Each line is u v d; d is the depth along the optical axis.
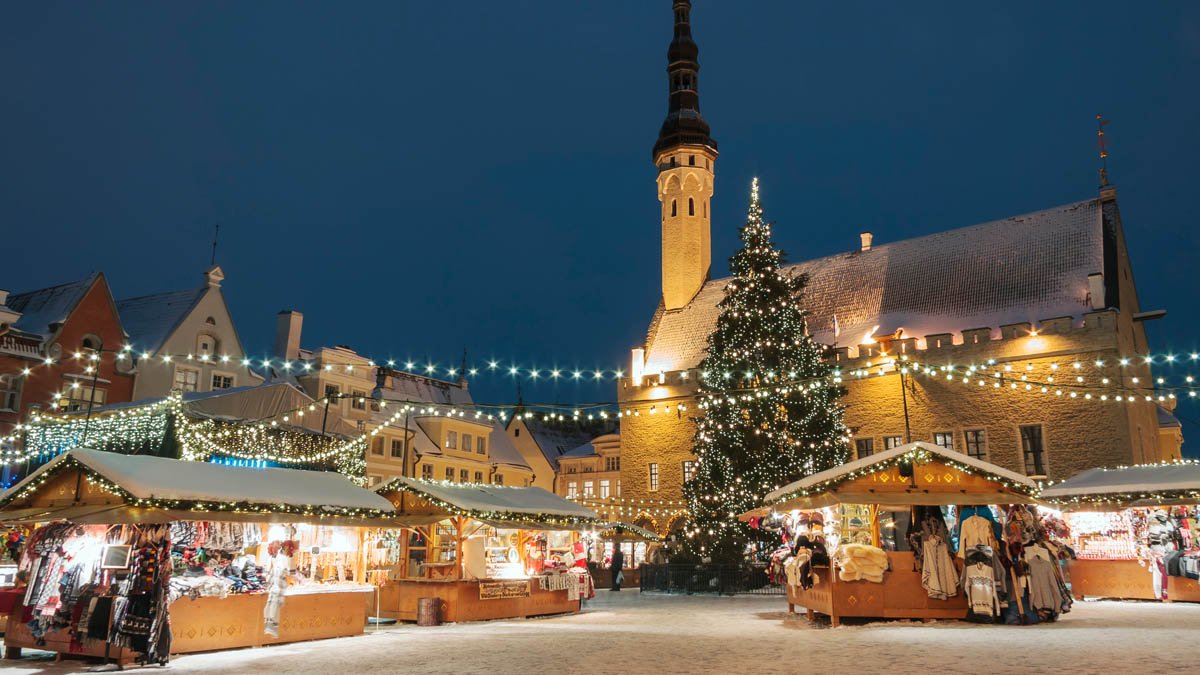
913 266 48.28
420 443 54.97
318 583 17.75
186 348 44.22
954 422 40.88
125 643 12.64
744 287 37.78
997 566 16.83
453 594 20.19
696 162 58.22
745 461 35.22
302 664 12.73
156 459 15.04
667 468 49.56
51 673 12.23
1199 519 23.41
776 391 34.88
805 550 19.08
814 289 51.28
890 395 42.75
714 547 34.94
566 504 24.58
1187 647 12.67
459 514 20.83
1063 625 16.25
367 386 52.25
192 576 15.05
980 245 46.59
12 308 42.22
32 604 13.90
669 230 57.81
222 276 47.25
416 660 12.99
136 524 13.59
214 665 12.80
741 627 17.97
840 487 18.16
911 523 18.08
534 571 23.83
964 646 13.27
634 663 12.29
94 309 40.47
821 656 12.64
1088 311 39.81
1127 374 39.50
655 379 51.09
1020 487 17.11
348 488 17.64
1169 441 56.41
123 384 40.84
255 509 14.95
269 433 29.44
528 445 72.50
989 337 40.62
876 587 17.48
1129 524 23.89
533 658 13.02
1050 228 44.78
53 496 14.86
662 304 57.16
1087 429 37.59
